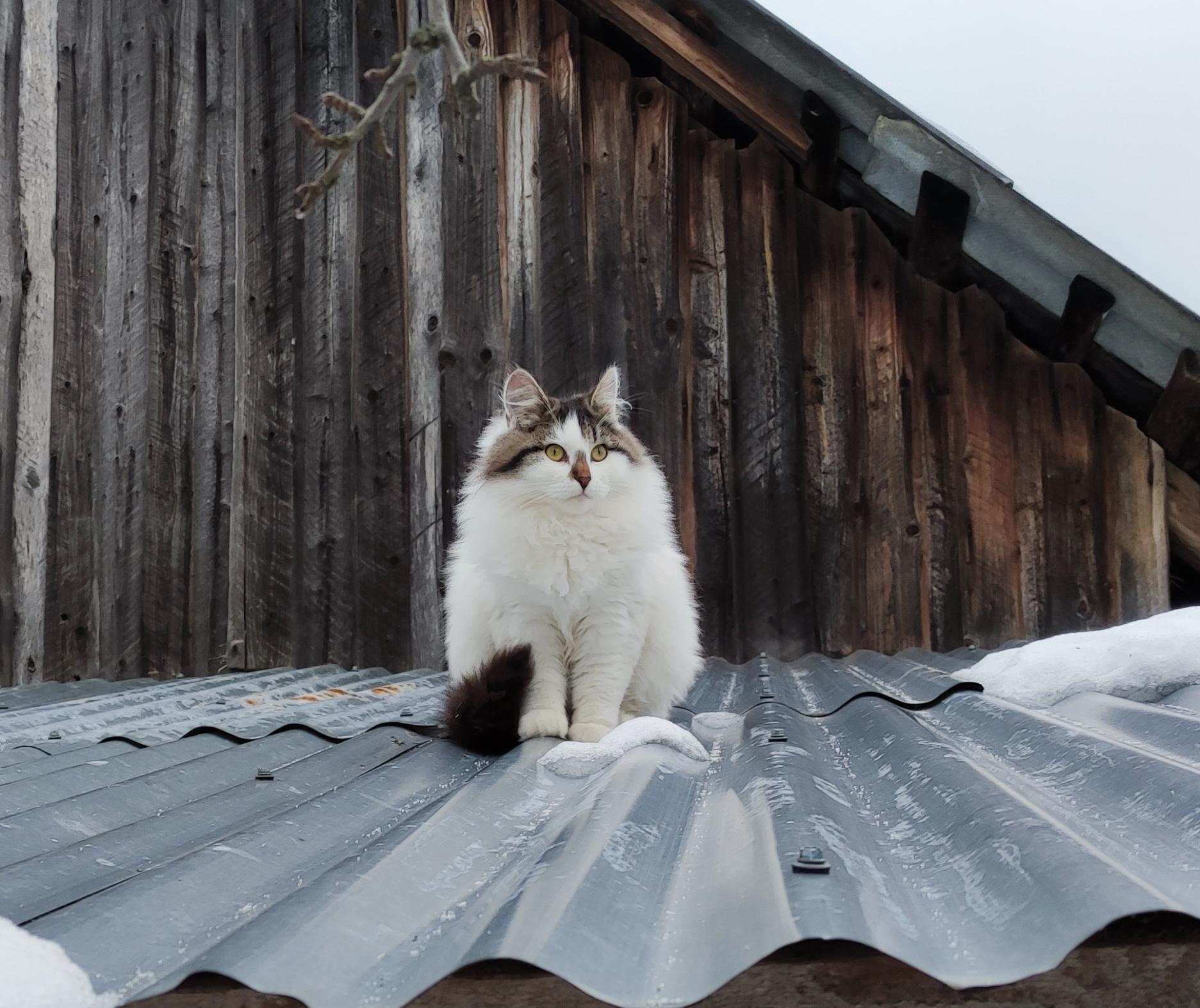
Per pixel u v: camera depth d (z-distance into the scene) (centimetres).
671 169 673
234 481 703
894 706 364
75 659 718
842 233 663
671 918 183
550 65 680
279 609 689
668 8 620
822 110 596
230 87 724
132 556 714
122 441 721
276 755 335
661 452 658
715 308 666
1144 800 221
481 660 400
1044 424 643
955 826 213
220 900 196
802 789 238
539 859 207
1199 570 652
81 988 157
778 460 655
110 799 273
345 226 696
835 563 648
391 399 681
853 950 159
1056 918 158
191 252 720
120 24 742
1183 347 587
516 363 671
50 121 743
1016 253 599
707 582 650
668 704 420
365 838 239
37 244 738
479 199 681
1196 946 160
